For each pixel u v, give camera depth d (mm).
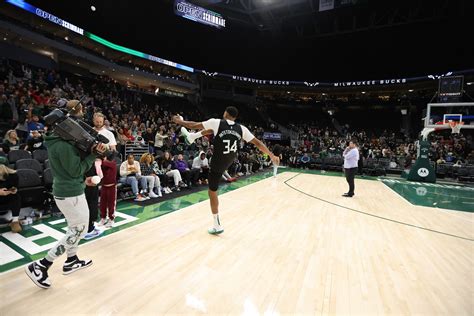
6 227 3572
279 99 29578
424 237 3824
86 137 2051
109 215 3744
